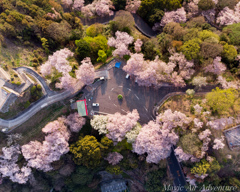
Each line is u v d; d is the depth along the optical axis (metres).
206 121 49.59
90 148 48.28
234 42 55.03
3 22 49.81
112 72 55.59
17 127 50.47
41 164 49.16
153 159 50.12
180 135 49.19
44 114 52.12
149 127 50.94
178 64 52.53
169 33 56.97
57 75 50.88
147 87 55.16
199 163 48.62
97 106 54.78
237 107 49.38
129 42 52.41
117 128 49.28
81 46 51.59
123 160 55.00
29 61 51.75
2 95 46.59
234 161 53.12
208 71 53.00
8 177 53.06
